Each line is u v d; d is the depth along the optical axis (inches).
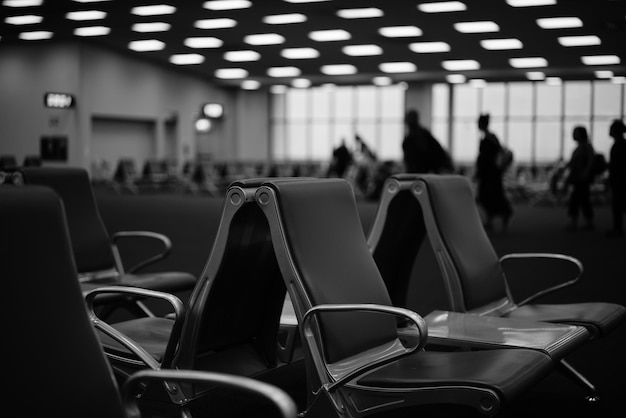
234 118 1175.0
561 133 1051.3
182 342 103.6
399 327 134.4
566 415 126.4
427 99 1049.5
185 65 968.3
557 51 782.5
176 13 638.5
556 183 734.5
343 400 95.9
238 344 116.7
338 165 751.7
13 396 58.9
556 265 311.9
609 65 864.3
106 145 947.3
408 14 618.8
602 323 129.1
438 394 90.5
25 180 164.4
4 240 60.9
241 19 656.4
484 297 141.5
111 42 821.2
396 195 131.7
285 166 954.7
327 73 977.5
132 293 102.9
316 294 96.4
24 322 60.9
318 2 580.4
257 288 112.7
